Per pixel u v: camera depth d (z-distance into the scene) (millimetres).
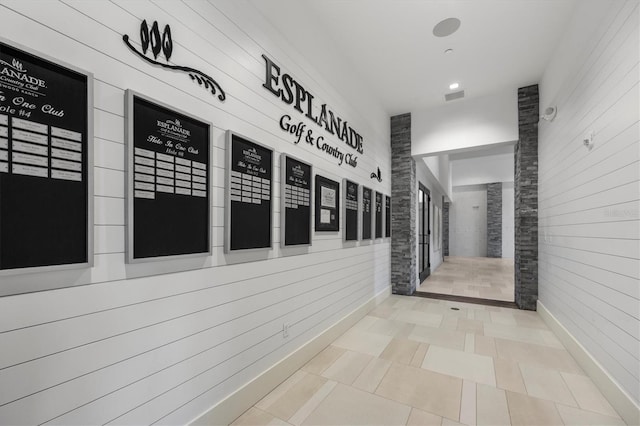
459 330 3395
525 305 4219
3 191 941
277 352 2234
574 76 2740
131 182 1271
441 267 9219
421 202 6680
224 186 1783
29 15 1013
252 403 1963
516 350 2855
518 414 1902
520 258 4270
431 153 4922
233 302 1850
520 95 4242
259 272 2066
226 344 1793
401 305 4430
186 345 1548
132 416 1300
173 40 1501
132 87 1312
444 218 13336
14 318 981
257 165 2025
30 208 999
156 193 1380
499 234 12320
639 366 1718
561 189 3121
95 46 1188
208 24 1701
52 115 1052
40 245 1019
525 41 3199
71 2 1121
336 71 3270
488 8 2730
